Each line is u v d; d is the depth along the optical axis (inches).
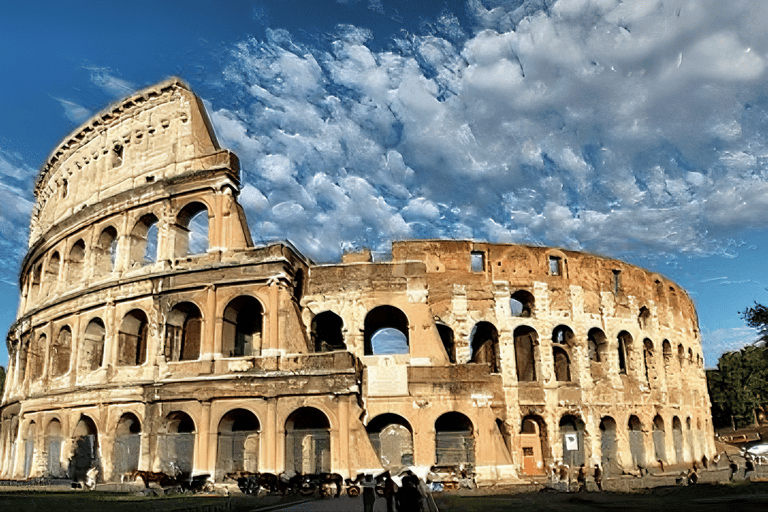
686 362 3393.2
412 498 970.1
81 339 2504.9
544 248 2812.5
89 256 2615.7
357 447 2011.6
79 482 2143.2
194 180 2405.3
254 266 2223.2
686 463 3088.1
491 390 2273.6
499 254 2753.4
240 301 2279.8
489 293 2691.9
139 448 2193.7
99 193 2728.8
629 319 2984.7
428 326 2352.4
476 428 2225.6
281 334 2148.1
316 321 2500.0
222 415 2107.5
